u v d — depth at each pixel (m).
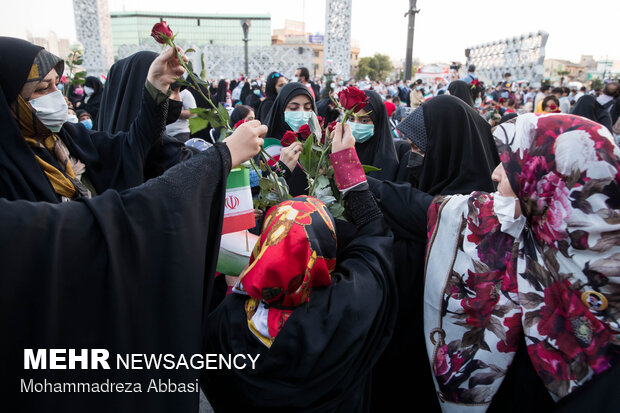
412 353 1.58
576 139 1.03
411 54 9.86
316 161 1.52
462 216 1.33
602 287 1.03
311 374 1.13
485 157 1.64
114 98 2.43
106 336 0.95
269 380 1.14
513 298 1.20
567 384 1.07
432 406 1.54
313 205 1.21
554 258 1.12
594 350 1.04
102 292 0.94
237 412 1.25
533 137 1.12
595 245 1.03
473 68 13.57
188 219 1.02
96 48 19.20
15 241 0.83
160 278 1.00
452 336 1.30
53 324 0.88
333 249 1.21
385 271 1.32
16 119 1.40
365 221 1.42
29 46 1.38
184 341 1.02
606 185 1.00
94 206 0.94
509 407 1.24
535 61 20.83
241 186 1.35
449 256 1.33
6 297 0.82
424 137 1.70
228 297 1.33
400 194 1.58
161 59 1.53
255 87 12.41
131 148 1.72
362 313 1.17
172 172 1.05
